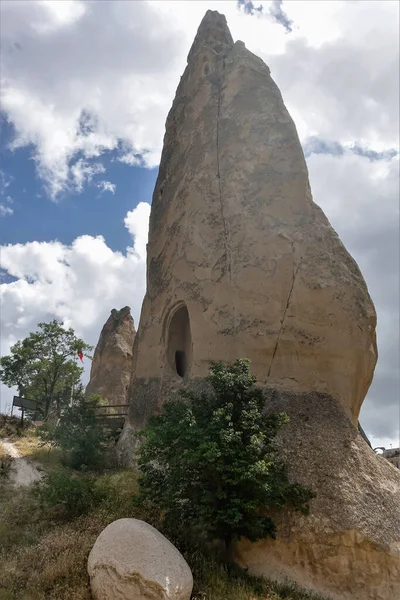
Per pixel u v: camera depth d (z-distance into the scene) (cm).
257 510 1209
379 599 1154
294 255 1596
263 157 1788
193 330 1756
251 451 1138
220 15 2423
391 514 1252
